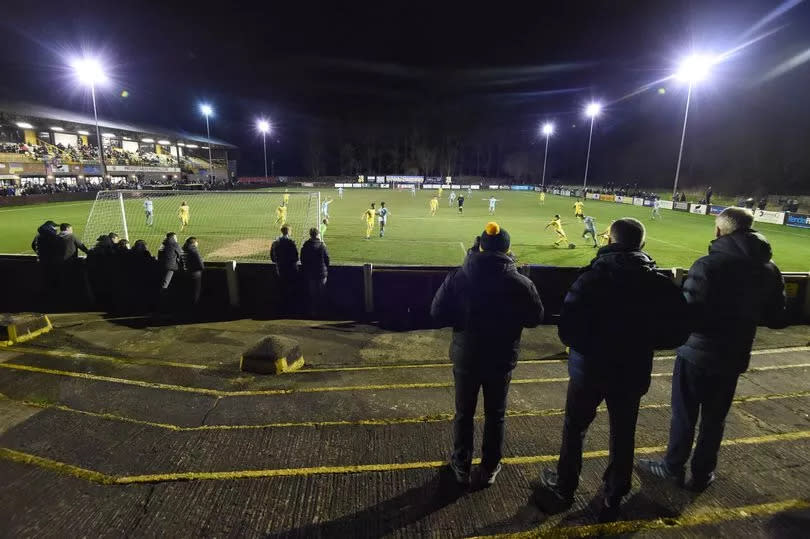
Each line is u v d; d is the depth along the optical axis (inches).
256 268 350.6
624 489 119.8
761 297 118.9
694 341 124.1
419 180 3206.2
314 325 312.3
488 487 136.2
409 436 163.9
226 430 167.2
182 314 340.2
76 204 1348.4
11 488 133.8
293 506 127.5
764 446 157.9
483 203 1761.8
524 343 278.2
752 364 235.0
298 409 184.4
